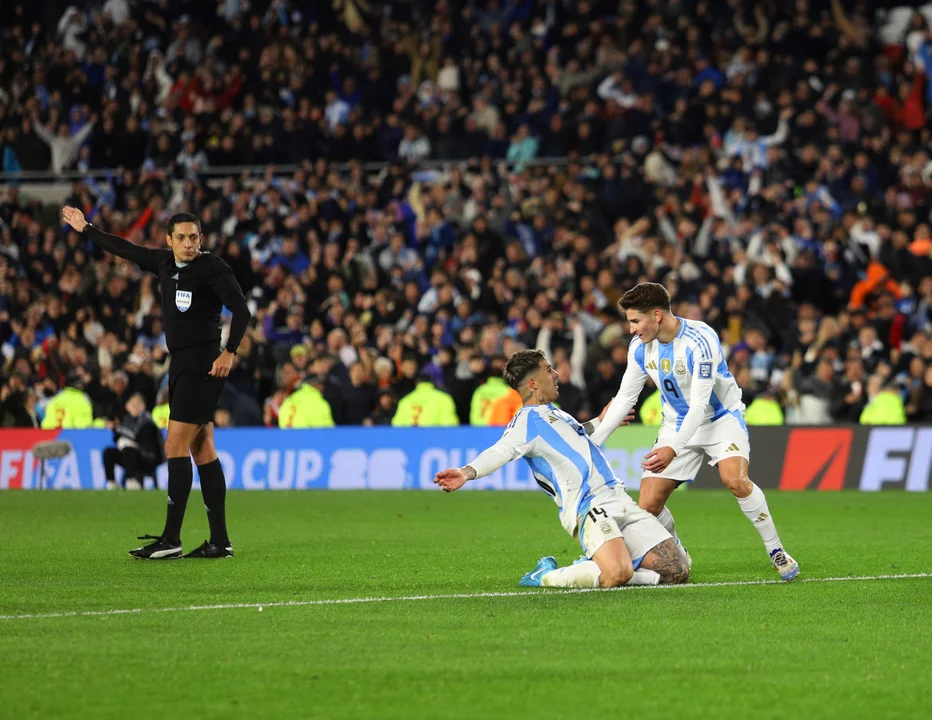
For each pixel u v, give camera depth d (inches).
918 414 2087.8
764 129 2753.4
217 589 898.7
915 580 940.0
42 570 1015.6
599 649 660.1
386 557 1119.0
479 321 2406.5
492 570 1015.0
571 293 2420.0
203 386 1088.2
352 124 3095.5
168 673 603.5
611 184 2684.5
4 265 2957.7
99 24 3430.1
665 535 920.3
